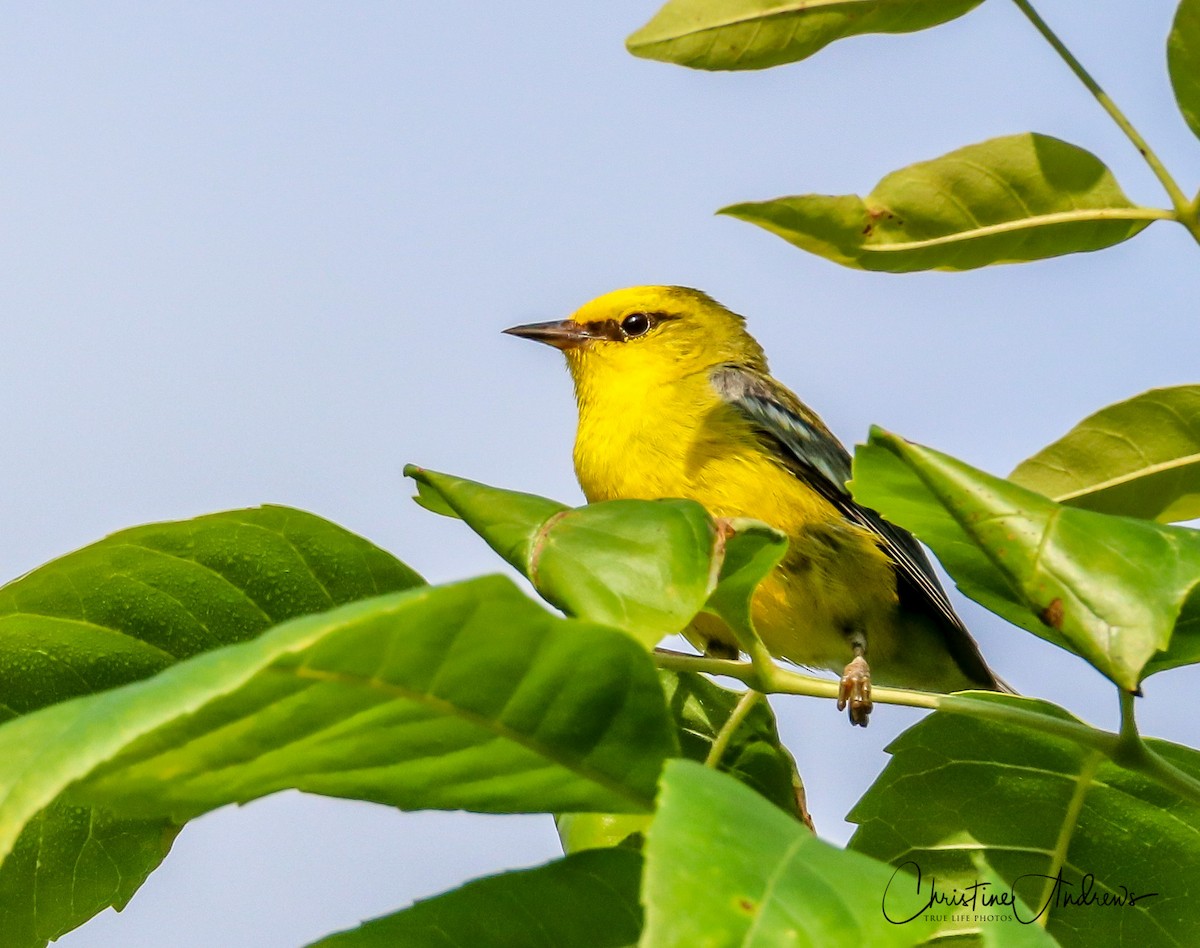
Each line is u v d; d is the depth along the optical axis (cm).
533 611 429
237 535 594
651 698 463
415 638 426
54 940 648
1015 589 498
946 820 682
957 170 750
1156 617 484
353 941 486
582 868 495
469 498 550
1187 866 660
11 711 604
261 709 428
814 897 356
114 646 606
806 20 724
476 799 490
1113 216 751
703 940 340
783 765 769
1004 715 589
